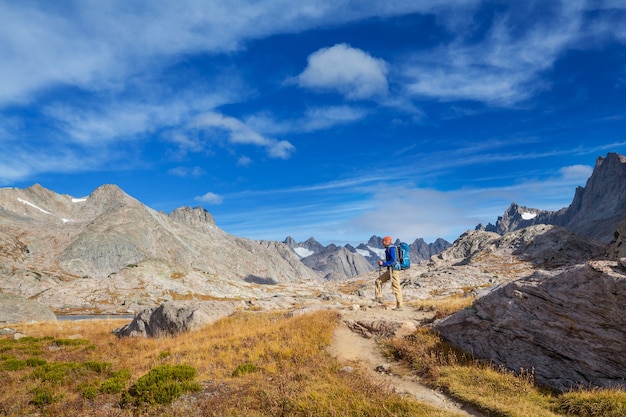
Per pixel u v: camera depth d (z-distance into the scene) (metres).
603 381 10.05
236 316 28.25
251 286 177.62
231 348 18.36
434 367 12.64
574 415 8.95
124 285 118.88
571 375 10.73
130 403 12.41
